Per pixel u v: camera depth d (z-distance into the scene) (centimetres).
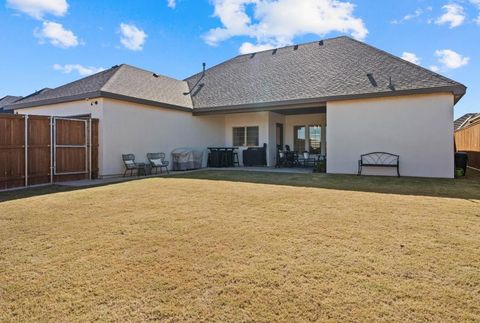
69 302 222
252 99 1267
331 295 229
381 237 356
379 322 195
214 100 1375
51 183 846
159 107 1207
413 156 958
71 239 357
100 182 866
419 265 279
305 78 1268
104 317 204
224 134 1611
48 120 861
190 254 309
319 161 1219
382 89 991
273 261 291
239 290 237
